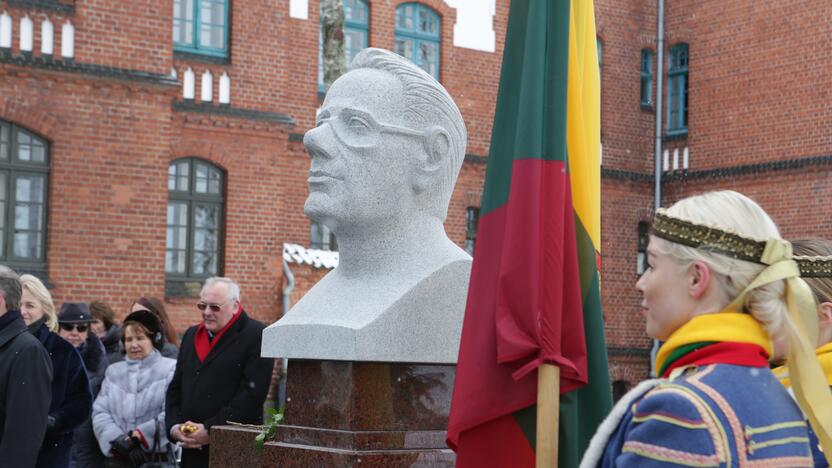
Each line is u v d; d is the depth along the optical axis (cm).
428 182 516
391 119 512
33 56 1622
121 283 1661
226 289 674
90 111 1655
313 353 498
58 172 1634
